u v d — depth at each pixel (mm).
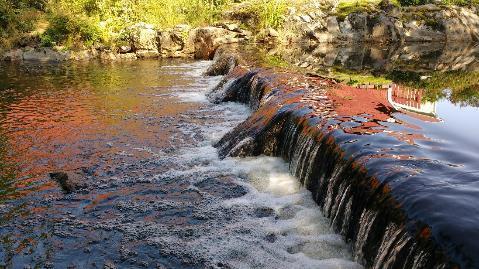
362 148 5824
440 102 9359
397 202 4473
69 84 16312
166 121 11344
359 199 5141
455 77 13672
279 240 5578
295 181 7172
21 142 9727
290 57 18938
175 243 5680
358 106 8391
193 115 11922
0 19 23766
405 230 4148
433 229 3871
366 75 13602
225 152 8688
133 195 7098
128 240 5812
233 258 5297
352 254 5113
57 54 22953
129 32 24297
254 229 5871
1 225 6238
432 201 4262
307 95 9305
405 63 18609
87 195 7137
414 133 6656
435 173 4984
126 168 8211
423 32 30859
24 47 23203
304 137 7160
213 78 17625
